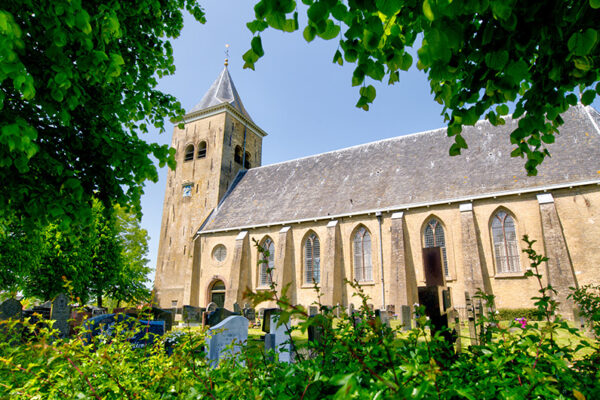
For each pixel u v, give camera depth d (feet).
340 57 10.39
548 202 63.21
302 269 86.17
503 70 10.19
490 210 69.36
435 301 17.24
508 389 6.04
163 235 114.01
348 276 80.07
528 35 9.63
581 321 41.91
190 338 10.53
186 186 116.37
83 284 79.36
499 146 77.77
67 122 14.01
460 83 12.78
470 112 12.51
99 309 52.85
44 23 11.99
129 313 22.75
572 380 6.93
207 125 120.78
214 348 21.45
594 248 59.16
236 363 9.50
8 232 50.42
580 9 8.91
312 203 92.32
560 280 58.29
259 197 104.94
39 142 16.10
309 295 82.53
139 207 18.65
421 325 8.07
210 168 114.21
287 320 4.49
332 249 81.05
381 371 7.09
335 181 95.50
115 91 18.56
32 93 10.39
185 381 7.94
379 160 93.81
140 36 23.08
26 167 12.24
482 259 67.67
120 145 16.69
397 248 73.82
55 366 8.34
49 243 65.67
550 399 6.10
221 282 97.19
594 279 57.93
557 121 13.89
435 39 7.78
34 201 13.43
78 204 14.20
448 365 8.46
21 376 8.67
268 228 92.99
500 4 7.30
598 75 11.60
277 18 7.15
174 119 24.59
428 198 75.92
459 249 70.13
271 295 4.74
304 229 88.28
